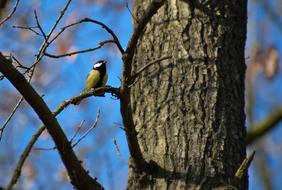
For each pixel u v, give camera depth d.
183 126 8.73
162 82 9.14
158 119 8.91
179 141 8.62
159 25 9.57
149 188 8.34
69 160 7.56
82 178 7.66
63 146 7.52
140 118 9.05
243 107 9.20
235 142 8.73
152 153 8.64
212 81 9.05
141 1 10.06
